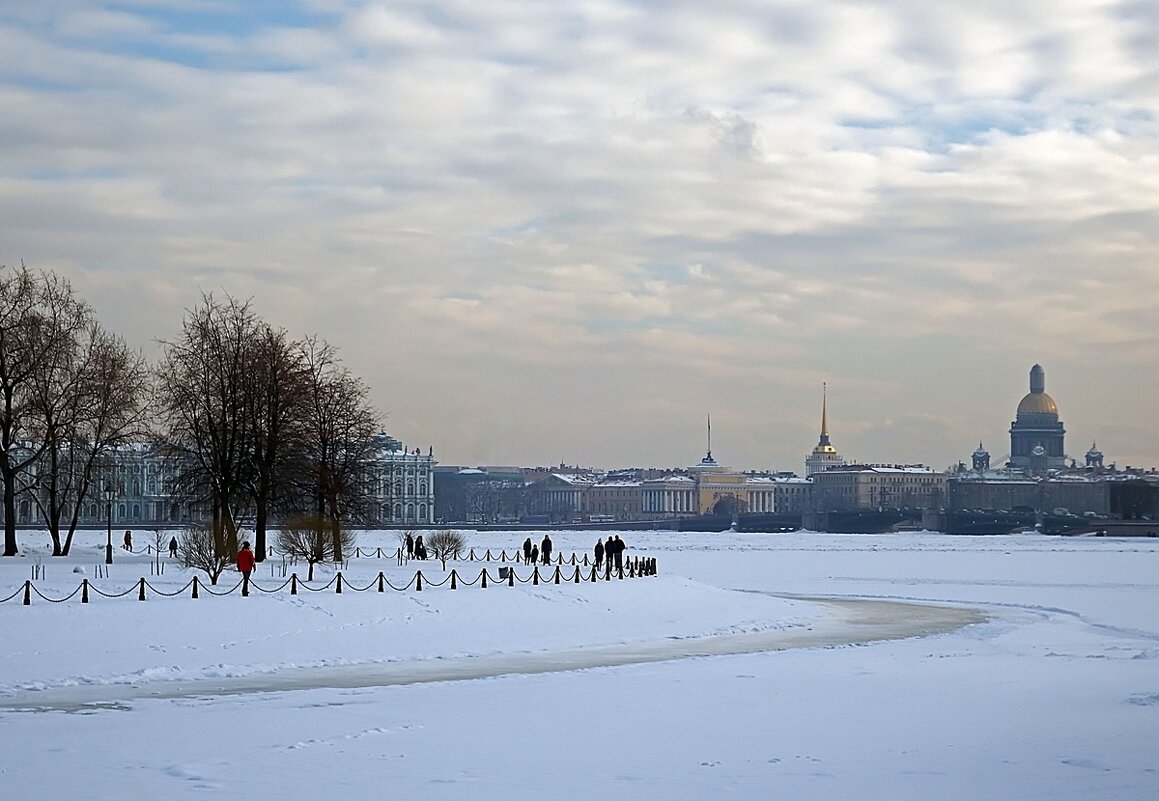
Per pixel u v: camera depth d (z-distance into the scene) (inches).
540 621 2719.0
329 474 3841.0
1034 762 1203.2
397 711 1616.6
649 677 2012.8
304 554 3809.1
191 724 1505.9
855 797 1051.3
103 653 2096.5
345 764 1224.8
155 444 4065.0
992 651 2479.1
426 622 2534.5
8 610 2176.4
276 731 1444.4
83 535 6668.3
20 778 1157.7
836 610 3612.2
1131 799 1021.8
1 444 4111.7
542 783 1125.1
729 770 1182.3
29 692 1851.6
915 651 2481.5
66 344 4109.3
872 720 1504.7
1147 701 1664.6
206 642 2219.5
